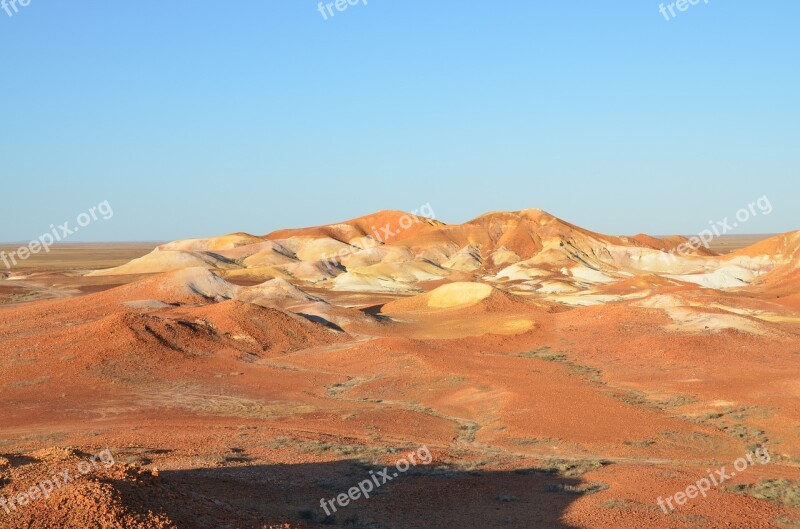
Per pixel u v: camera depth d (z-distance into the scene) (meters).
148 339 55.34
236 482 21.92
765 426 35.31
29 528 13.64
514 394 41.66
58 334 56.75
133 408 40.94
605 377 49.62
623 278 163.38
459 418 39.31
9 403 42.12
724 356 52.44
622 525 19.56
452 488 23.38
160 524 14.30
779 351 53.78
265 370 53.34
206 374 51.19
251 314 66.75
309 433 33.19
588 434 34.00
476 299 90.75
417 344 58.72
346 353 57.94
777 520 20.33
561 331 68.75
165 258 179.00
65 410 40.34
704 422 36.62
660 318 68.38
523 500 22.12
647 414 37.62
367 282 146.12
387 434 34.50
